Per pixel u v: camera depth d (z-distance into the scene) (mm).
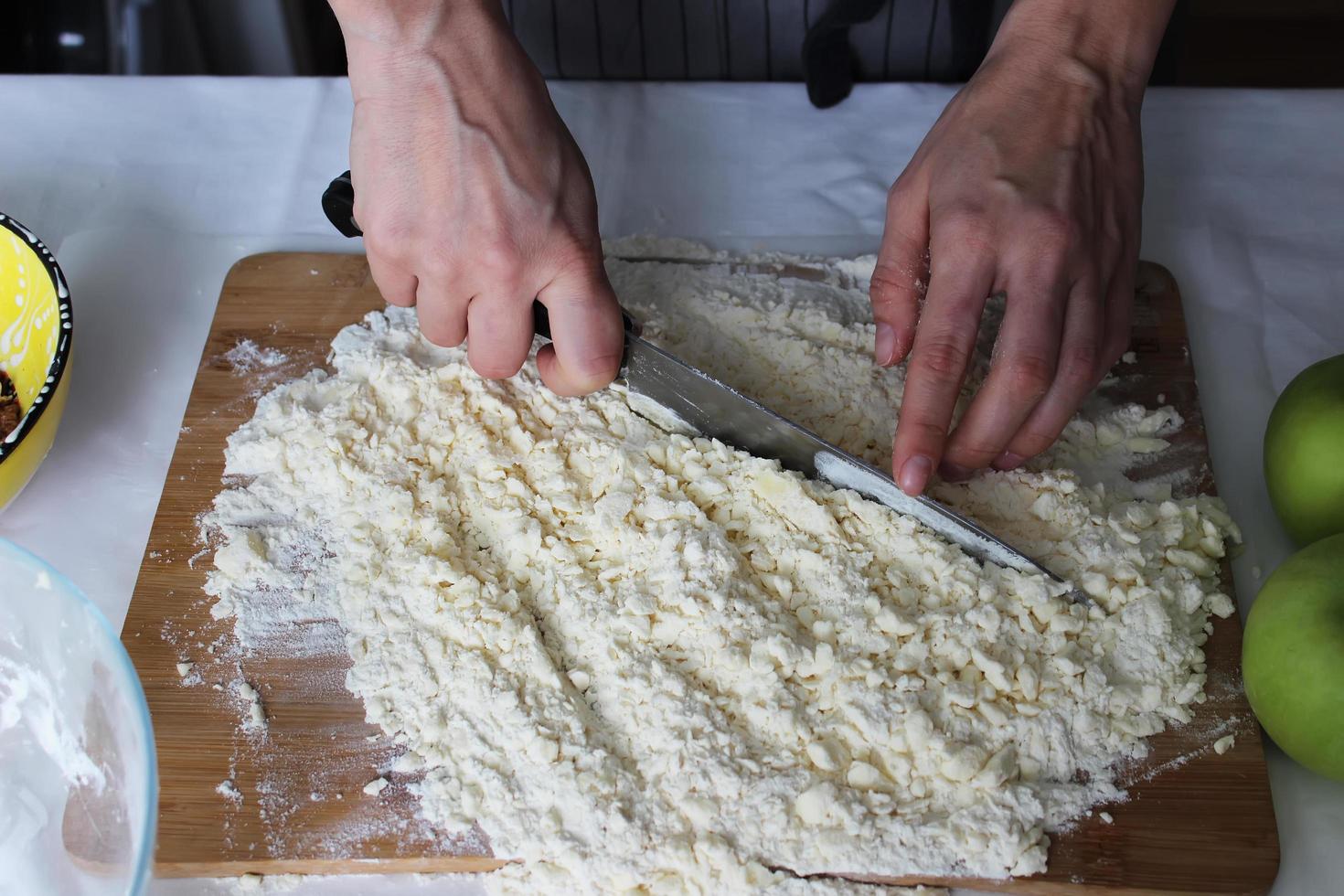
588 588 1008
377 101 972
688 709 933
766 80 1604
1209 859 896
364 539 1054
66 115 1475
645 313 1228
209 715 970
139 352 1263
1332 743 852
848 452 1137
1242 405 1231
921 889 891
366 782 935
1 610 856
